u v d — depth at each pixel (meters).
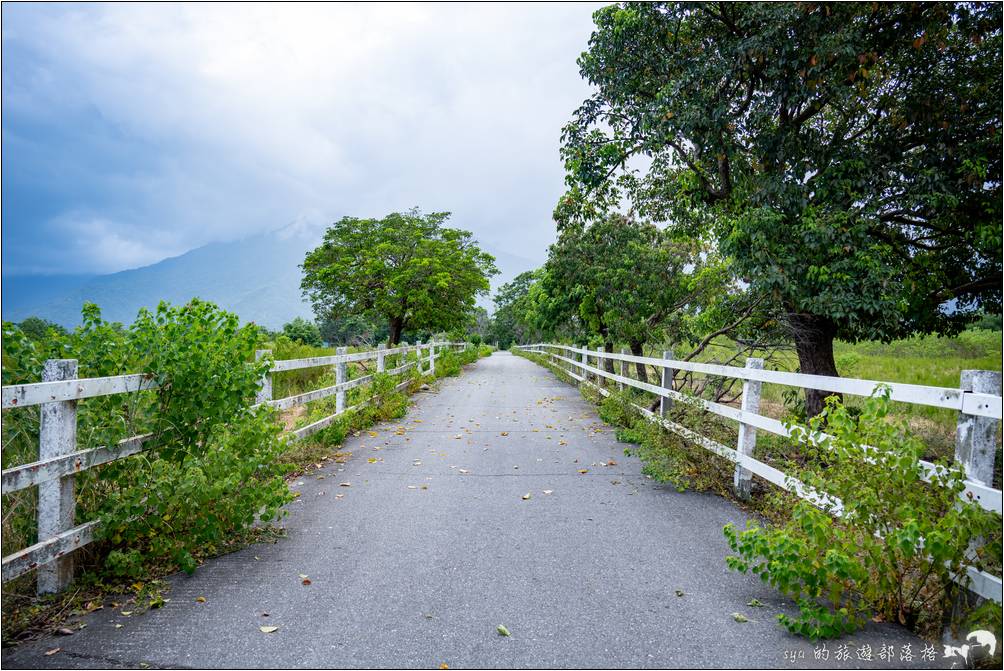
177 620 2.98
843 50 7.66
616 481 5.99
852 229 7.99
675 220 13.71
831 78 8.41
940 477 2.85
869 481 2.97
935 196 7.95
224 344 4.02
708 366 6.25
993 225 8.09
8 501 3.31
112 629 2.88
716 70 8.56
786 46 8.03
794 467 3.93
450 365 21.92
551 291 19.92
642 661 2.64
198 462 3.76
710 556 3.93
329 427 7.79
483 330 91.81
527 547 4.09
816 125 10.25
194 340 3.91
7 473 2.77
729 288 13.48
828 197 8.66
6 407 2.74
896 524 2.99
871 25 8.23
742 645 2.78
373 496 5.40
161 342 3.78
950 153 8.30
